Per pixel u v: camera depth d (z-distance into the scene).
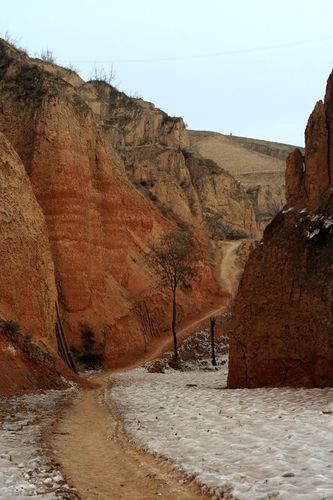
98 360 46.00
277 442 11.77
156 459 11.57
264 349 24.53
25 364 27.64
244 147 192.62
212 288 76.19
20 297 33.94
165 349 54.22
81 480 10.16
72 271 47.03
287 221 25.88
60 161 48.47
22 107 50.62
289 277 24.16
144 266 61.72
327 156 25.69
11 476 9.97
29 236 37.00
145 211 66.88
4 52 57.19
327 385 21.00
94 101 99.38
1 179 35.97
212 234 94.75
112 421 17.45
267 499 7.94
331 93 26.22
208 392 23.91
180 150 101.62
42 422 17.14
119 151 90.25
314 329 22.17
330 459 9.86
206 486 9.07
